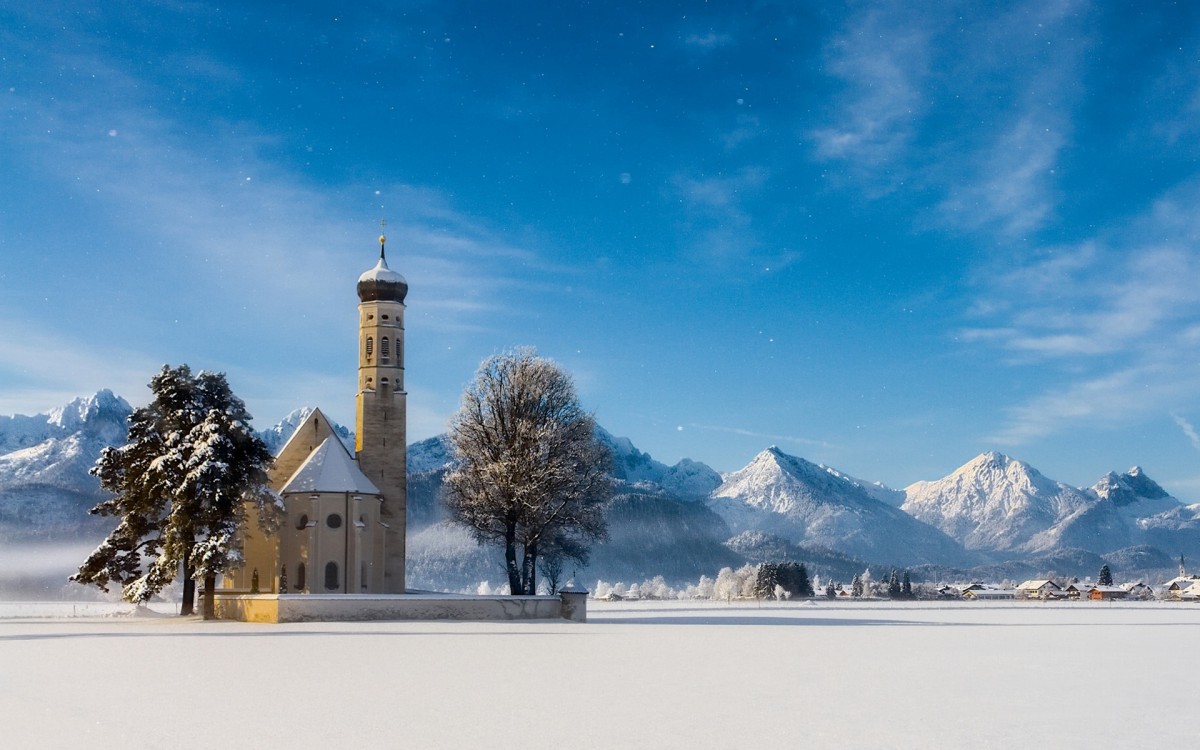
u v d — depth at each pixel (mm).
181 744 24625
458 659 45500
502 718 28531
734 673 40688
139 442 84812
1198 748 25156
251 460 83938
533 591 91938
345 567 95250
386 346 105625
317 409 103938
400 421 104750
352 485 96625
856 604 193750
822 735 26297
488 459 91250
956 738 26125
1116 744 25562
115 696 32562
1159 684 38469
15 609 122875
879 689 35750
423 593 99125
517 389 93500
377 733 26125
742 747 24688
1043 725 28219
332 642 55688
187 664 42656
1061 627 88062
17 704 30766
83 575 86375
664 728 27109
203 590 82188
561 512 92125
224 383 86062
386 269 106500
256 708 30062
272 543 96625
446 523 101812
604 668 42094
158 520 86250
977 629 81688
